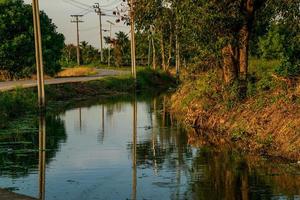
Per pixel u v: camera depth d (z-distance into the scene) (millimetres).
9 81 59781
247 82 23578
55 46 72562
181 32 24312
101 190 13680
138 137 23016
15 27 67125
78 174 15609
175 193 13234
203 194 13070
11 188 13984
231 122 22047
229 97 23375
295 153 16516
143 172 15742
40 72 34969
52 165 17000
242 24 23422
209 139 21547
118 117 32062
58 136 23703
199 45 23781
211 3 21969
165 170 15945
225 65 24344
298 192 12984
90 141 22078
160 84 69188
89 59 145500
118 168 16406
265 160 16766
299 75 21078
